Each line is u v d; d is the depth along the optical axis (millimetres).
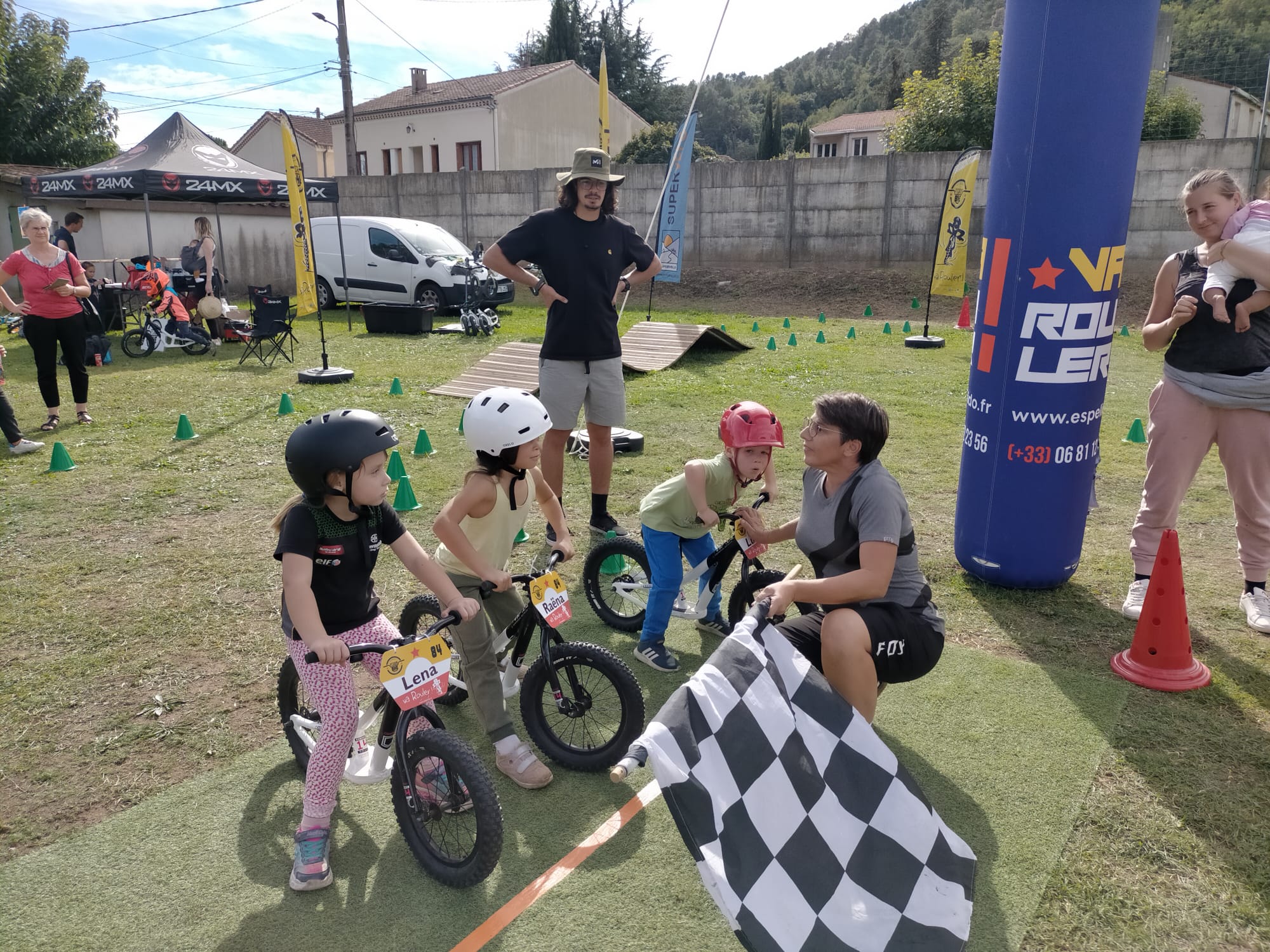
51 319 8203
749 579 3918
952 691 3775
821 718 2645
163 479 6953
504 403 3180
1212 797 3055
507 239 5309
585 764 3295
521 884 2730
